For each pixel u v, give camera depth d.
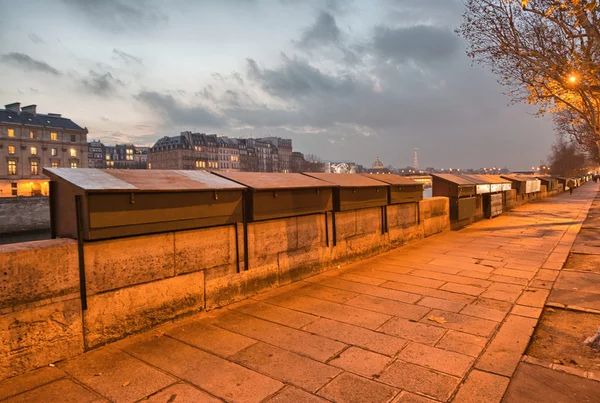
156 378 3.14
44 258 3.29
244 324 4.34
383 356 3.55
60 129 98.25
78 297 3.53
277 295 5.43
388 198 8.68
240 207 5.08
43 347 3.29
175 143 138.88
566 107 15.53
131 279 3.95
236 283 5.11
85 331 3.59
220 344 3.80
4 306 3.06
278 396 2.89
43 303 3.28
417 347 3.73
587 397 2.85
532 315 4.57
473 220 13.98
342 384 3.06
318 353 3.61
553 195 31.73
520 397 2.85
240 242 5.16
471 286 5.89
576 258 7.84
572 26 8.45
